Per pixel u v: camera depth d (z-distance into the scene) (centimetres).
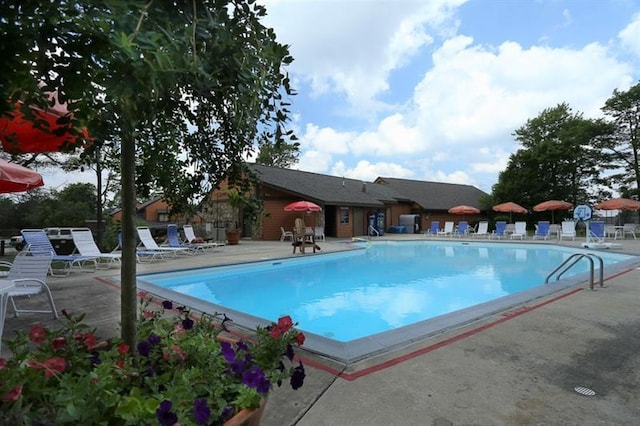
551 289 626
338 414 241
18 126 269
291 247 1605
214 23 134
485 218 3441
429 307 711
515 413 243
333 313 673
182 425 128
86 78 104
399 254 1548
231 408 147
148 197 248
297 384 188
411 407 250
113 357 176
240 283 948
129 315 201
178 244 1348
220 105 203
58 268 891
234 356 186
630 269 845
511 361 329
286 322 209
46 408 127
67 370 162
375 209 2625
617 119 2681
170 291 625
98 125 118
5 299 356
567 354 344
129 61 102
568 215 2866
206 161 240
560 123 2905
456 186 3859
